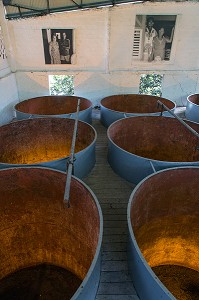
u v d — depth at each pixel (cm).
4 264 331
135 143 452
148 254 338
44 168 254
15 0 552
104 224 266
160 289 150
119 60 652
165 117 420
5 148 401
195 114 552
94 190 321
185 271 363
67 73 657
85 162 335
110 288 194
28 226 315
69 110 618
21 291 323
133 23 602
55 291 324
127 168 332
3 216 294
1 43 583
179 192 291
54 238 322
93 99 696
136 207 245
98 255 167
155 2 574
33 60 639
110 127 383
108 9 580
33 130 420
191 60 666
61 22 594
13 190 275
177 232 336
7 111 600
